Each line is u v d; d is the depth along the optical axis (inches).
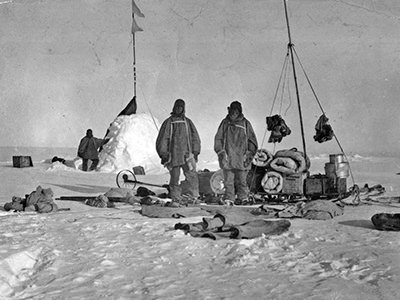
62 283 203.2
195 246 259.1
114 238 282.7
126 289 193.9
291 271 212.7
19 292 194.5
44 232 302.4
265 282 198.1
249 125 459.8
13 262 229.9
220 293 186.4
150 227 311.9
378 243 259.4
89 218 356.5
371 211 382.6
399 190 565.3
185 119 468.8
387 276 200.7
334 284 192.4
